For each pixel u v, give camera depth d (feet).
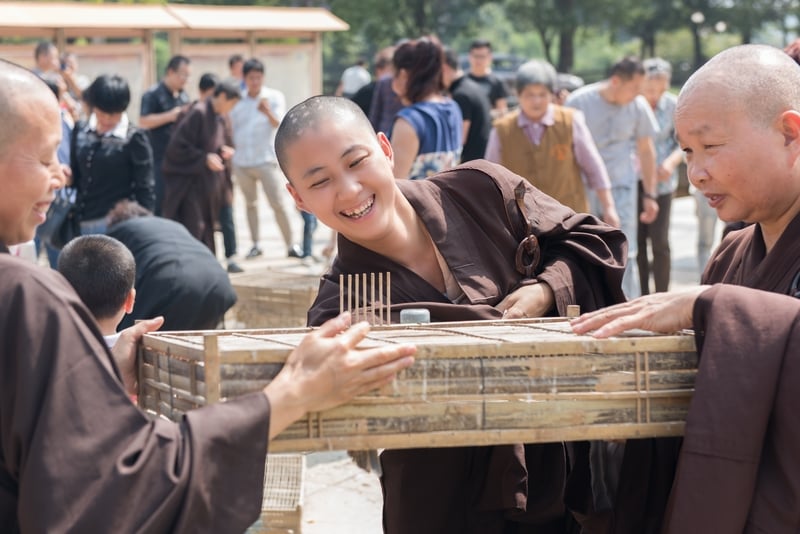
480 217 8.77
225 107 28.12
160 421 5.82
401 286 8.49
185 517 5.63
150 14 41.57
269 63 45.16
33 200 6.20
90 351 5.74
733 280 7.86
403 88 17.75
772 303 6.33
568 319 7.79
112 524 5.47
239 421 5.79
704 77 7.12
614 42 148.05
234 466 5.80
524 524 9.00
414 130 17.13
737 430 6.13
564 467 8.76
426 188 8.80
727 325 6.30
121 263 10.10
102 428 5.61
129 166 21.09
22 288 5.70
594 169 19.67
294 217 46.09
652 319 6.53
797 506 6.14
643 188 23.31
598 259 8.89
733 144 7.00
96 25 39.73
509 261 8.83
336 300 8.44
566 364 6.31
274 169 33.35
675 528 6.20
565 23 129.70
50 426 5.51
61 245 21.34
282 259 34.37
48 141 6.21
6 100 6.04
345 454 16.61
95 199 21.04
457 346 6.19
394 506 8.59
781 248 7.20
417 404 6.18
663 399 6.42
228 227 31.83
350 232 8.24
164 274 14.70
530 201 9.02
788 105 7.02
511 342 6.29
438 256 8.66
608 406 6.36
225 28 43.24
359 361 6.04
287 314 17.76
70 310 5.78
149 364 7.07
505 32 274.57
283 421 5.94
